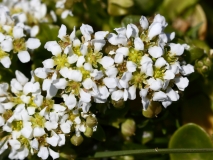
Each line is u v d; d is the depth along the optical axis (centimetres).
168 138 24
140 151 21
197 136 23
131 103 22
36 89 21
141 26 21
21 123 21
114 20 25
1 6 23
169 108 23
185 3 26
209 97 24
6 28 22
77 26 26
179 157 24
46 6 26
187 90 24
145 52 20
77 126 21
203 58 23
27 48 22
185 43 22
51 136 21
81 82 20
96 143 24
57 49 20
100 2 25
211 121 25
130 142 24
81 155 23
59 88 20
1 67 23
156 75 20
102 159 24
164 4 26
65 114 21
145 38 20
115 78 20
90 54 20
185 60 23
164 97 20
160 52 20
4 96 21
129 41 20
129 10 25
